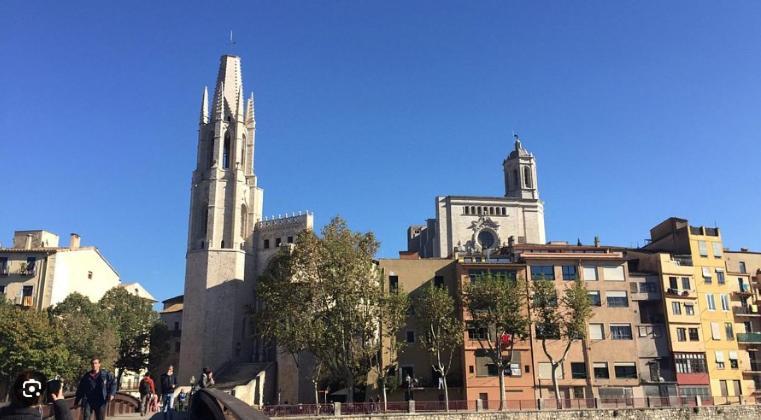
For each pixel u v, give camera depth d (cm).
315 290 7088
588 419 6469
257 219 10962
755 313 8675
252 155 11225
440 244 11450
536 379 7544
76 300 8169
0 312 7162
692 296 8338
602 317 7981
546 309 7188
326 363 6962
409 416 6116
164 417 3350
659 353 8006
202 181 10656
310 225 10381
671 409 6775
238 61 11594
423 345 7062
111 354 7869
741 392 8181
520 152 13438
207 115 11188
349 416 5978
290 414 6041
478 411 6278
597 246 8725
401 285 8025
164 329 9412
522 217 11762
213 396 2053
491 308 7031
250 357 9938
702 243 8688
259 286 7494
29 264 8856
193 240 10350
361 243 7250
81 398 2122
